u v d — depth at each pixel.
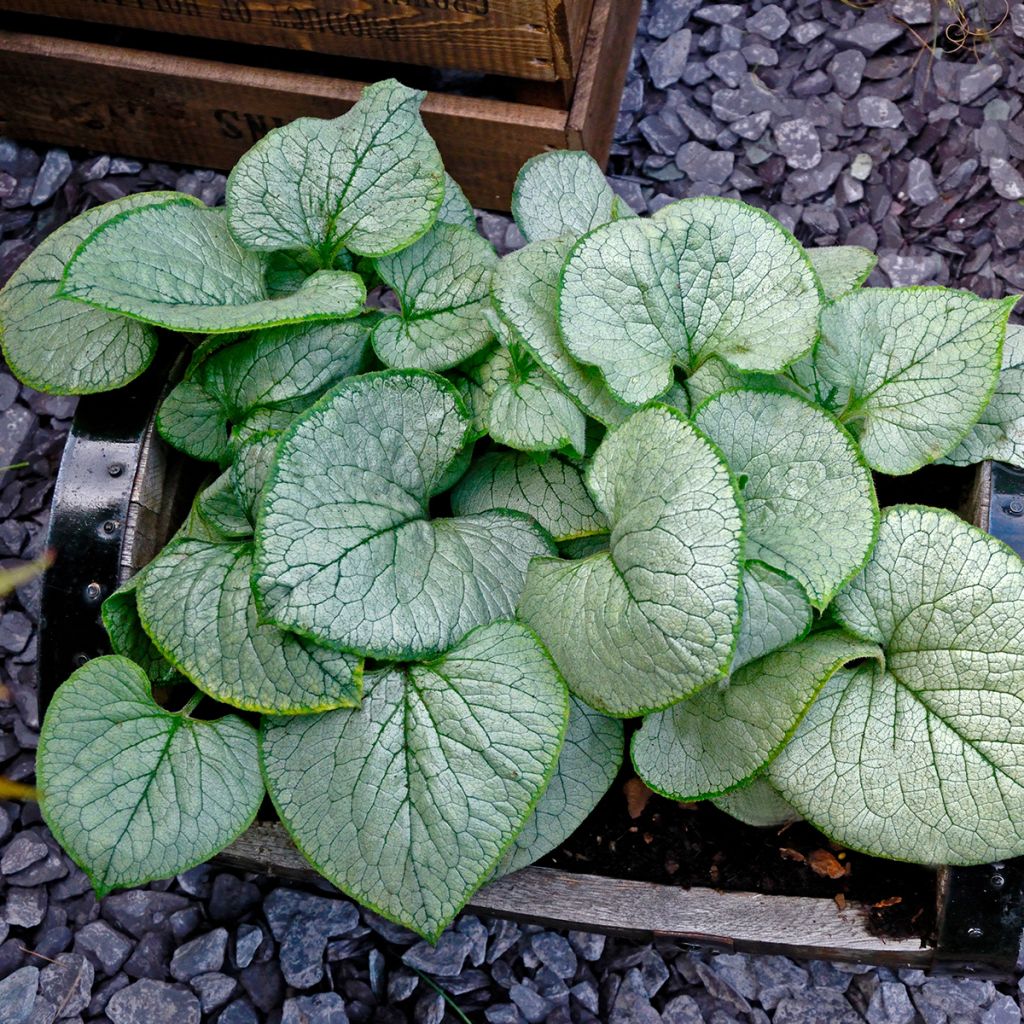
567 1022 0.71
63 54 0.90
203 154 0.98
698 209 0.58
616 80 0.92
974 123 0.96
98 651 0.59
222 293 0.59
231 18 0.85
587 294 0.56
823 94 0.98
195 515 0.61
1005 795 0.51
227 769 0.54
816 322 0.55
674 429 0.51
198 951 0.73
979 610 0.52
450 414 0.56
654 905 0.61
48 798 0.51
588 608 0.52
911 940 0.59
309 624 0.50
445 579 0.54
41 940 0.75
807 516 0.53
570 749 0.58
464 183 0.93
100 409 0.62
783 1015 0.70
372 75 0.92
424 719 0.53
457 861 0.51
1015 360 0.60
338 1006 0.71
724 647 0.47
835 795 0.53
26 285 0.64
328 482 0.52
